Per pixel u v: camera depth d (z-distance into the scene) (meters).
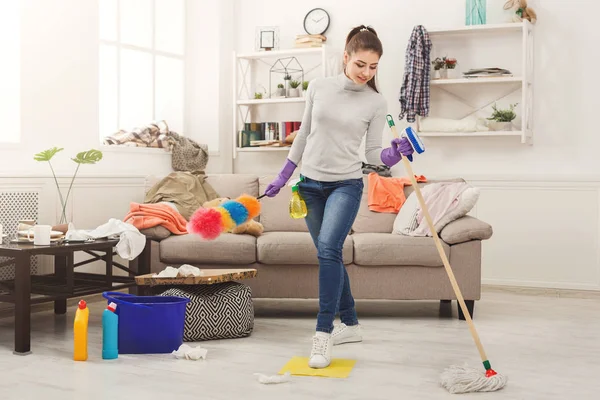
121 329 3.24
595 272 5.19
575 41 5.25
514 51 5.38
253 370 2.97
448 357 3.20
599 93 5.20
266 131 5.85
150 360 3.13
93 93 4.82
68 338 3.57
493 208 5.41
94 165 4.86
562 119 5.29
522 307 4.48
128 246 3.92
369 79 3.02
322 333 3.01
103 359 3.15
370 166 5.17
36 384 2.76
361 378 2.85
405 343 3.46
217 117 5.98
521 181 5.33
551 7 5.29
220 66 5.97
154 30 5.71
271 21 6.07
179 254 4.12
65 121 4.62
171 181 4.79
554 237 5.28
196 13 6.00
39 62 4.42
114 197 5.00
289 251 4.04
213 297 3.54
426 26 5.58
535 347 3.40
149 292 3.80
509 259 5.38
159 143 5.50
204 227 3.01
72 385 2.74
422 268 4.08
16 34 4.29
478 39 5.46
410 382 2.79
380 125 3.14
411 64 5.30
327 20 5.86
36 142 4.42
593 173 5.23
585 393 2.67
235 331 3.58
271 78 6.07
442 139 5.58
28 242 3.57
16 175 4.24
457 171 5.55
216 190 4.89
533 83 5.34
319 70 5.92
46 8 4.45
